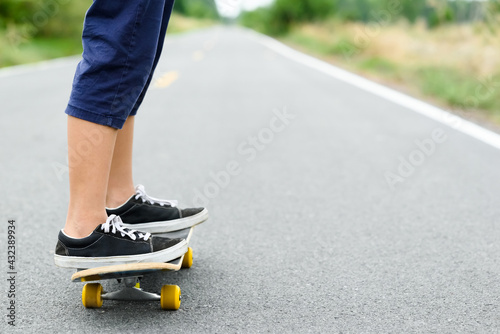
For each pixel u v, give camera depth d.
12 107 6.61
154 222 1.90
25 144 4.52
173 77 10.19
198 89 8.45
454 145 4.56
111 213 1.87
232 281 1.92
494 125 5.59
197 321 1.60
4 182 3.37
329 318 1.62
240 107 6.66
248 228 2.55
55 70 11.98
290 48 21.50
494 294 1.80
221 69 11.92
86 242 1.62
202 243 2.34
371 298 1.77
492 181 3.43
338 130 5.25
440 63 10.12
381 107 6.79
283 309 1.69
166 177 3.51
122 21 1.51
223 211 2.82
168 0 1.73
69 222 1.64
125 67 1.53
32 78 10.24
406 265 2.07
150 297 1.69
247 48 20.97
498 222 2.62
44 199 3.01
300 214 2.77
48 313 1.66
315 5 29.94
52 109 6.45
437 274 1.98
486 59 8.96
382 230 2.51
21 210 2.80
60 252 1.65
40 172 3.62
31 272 1.99
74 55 17.48
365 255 2.19
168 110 6.43
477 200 3.01
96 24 1.53
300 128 5.34
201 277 1.95
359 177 3.54
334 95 7.89
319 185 3.35
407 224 2.60
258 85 9.02
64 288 1.86
